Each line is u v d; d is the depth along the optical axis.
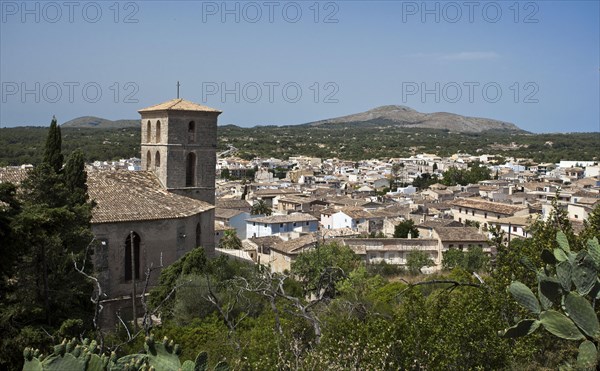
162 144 58.03
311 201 153.25
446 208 148.25
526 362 21.12
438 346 20.72
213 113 59.94
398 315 22.84
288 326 32.16
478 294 22.83
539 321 12.75
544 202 140.62
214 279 46.38
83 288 34.91
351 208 130.25
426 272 85.44
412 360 20.64
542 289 12.73
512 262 23.86
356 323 24.78
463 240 93.12
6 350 26.14
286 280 55.88
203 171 60.12
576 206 118.81
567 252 13.31
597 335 12.20
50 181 36.38
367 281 58.06
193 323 40.97
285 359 24.39
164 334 36.53
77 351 10.20
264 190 178.00
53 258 32.28
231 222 123.81
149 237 51.41
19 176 50.53
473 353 20.92
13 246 26.28
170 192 57.69
